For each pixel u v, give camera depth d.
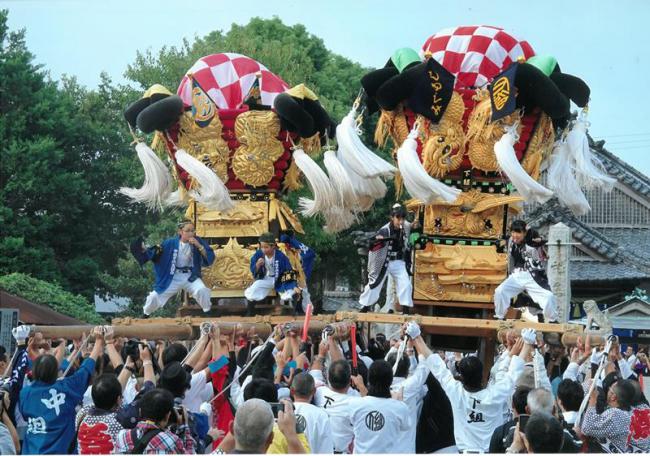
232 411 12.61
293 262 21.70
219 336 13.11
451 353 23.11
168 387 11.14
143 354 12.32
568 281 28.86
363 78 19.59
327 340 13.66
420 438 13.03
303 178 23.22
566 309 28.59
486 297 19.66
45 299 31.98
